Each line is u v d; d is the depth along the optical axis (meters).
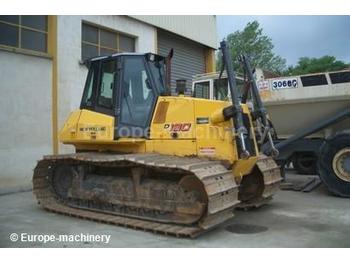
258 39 47.84
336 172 9.31
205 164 6.44
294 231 6.57
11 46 10.88
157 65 7.69
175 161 6.58
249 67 7.64
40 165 8.61
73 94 12.27
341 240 6.05
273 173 8.27
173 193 6.71
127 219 7.20
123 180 7.48
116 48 14.30
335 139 9.30
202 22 19.02
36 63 11.23
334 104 9.70
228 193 6.30
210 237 6.31
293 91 9.94
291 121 10.37
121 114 7.53
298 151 10.41
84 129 7.92
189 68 18.62
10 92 10.59
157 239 6.23
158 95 7.43
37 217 7.77
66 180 8.47
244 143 6.70
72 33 12.34
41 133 11.26
